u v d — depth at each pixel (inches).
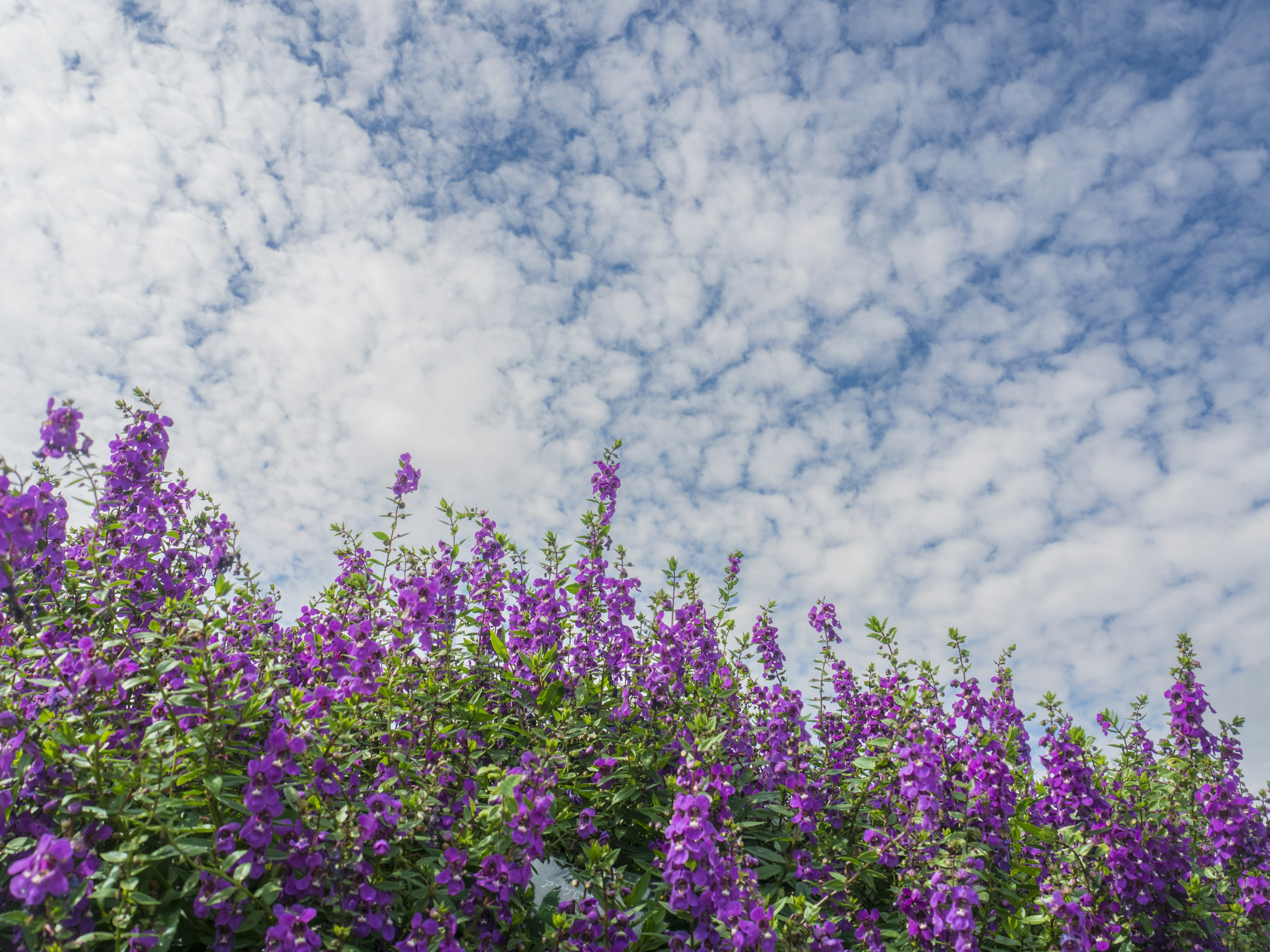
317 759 18.1
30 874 14.7
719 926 17.9
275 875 16.8
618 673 27.8
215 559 25.6
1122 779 24.3
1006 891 21.9
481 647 26.8
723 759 24.9
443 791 20.7
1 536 17.5
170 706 17.7
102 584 20.6
